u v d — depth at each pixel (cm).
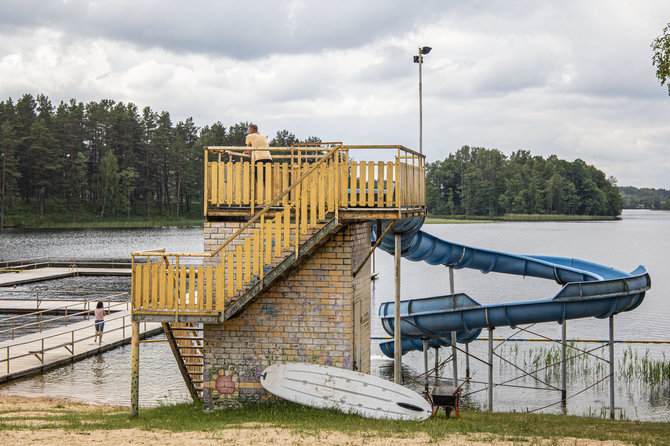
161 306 1501
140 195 17475
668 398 2414
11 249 9250
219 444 1138
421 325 2298
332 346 1569
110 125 16438
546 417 1827
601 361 2978
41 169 14125
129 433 1257
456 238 13600
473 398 2408
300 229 1536
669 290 5972
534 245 11525
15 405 1845
